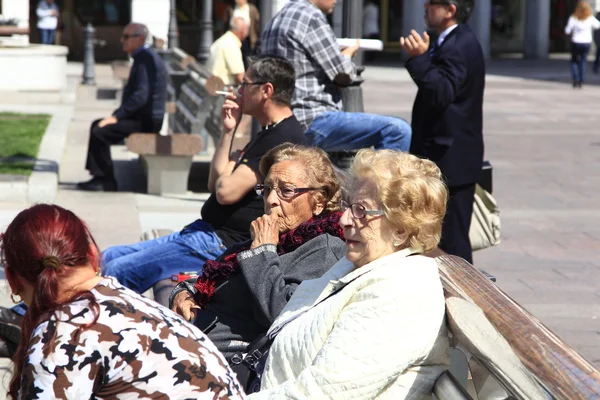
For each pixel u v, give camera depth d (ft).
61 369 13.93
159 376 14.40
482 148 36.63
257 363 21.52
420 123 36.50
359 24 47.93
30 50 112.27
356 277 17.79
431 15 36.19
